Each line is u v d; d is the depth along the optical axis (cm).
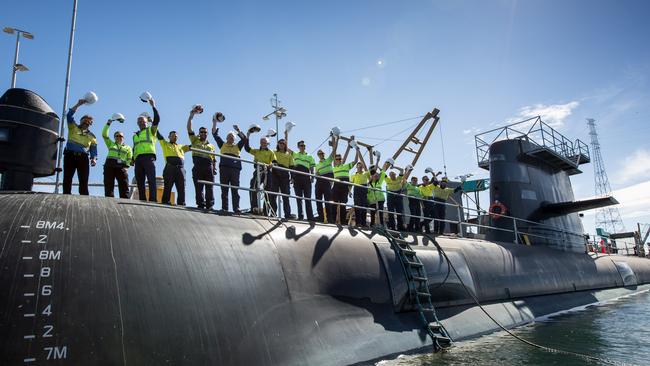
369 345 866
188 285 653
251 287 736
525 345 1059
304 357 736
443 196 1714
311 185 1228
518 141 1980
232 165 1037
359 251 1009
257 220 889
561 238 2095
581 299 1877
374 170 1398
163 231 695
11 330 490
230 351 647
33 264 545
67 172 865
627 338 1148
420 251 1198
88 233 616
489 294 1377
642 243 3822
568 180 2288
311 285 851
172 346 589
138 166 948
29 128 733
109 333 544
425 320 1048
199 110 1002
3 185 728
